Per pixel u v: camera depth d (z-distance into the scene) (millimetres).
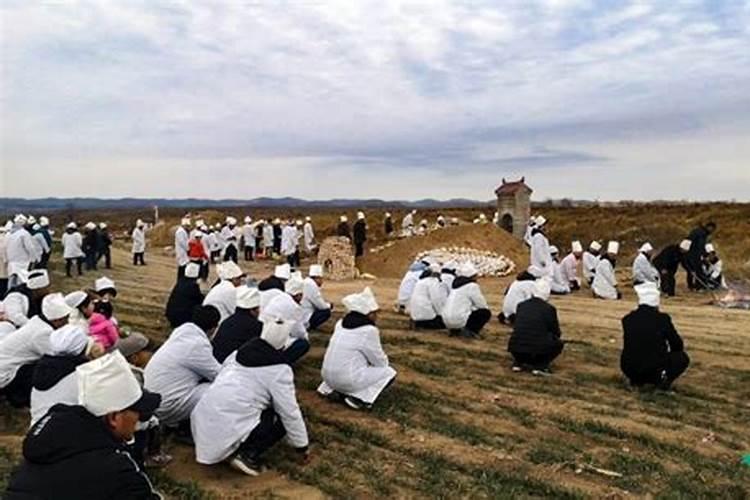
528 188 31547
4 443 6988
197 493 5930
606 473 6562
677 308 16906
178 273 23875
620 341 12602
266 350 6379
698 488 6301
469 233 27703
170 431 7238
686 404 8727
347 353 8367
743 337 13102
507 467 6699
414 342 12172
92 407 3541
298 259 29375
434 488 6184
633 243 39562
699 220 42281
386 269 25859
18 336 7789
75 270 25578
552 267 20078
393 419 8031
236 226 35625
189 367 6875
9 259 15625
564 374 10164
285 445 7094
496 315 15555
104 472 3408
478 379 9812
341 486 6199
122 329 11047
